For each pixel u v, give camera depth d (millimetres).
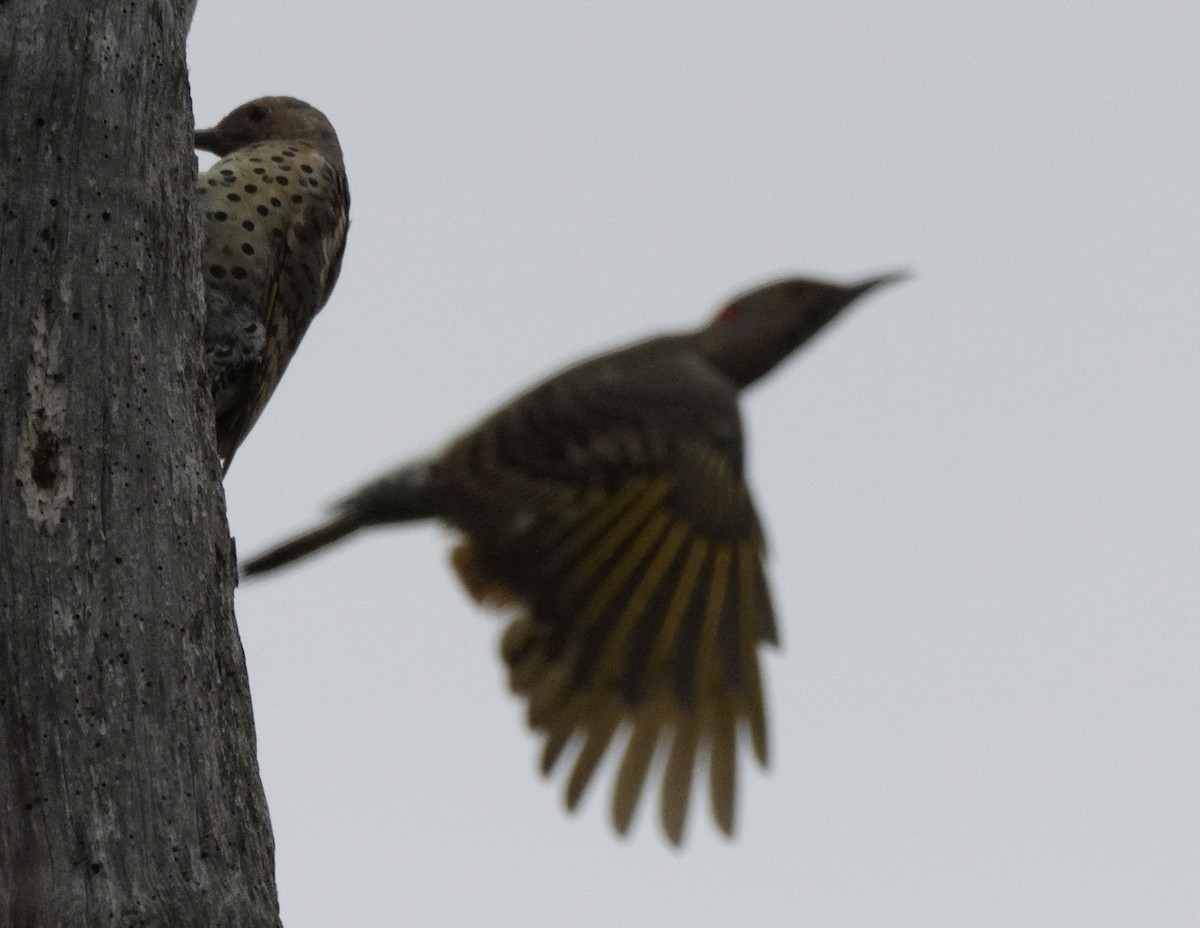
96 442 8844
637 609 9992
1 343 8875
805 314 11633
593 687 9969
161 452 8977
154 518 8828
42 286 9016
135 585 8664
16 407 8789
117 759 8359
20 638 8406
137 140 9477
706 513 10297
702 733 9992
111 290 9141
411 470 10250
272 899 8648
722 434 10602
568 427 10305
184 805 8414
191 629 8750
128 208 9328
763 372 11664
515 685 9945
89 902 8078
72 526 8656
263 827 8758
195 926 8227
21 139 9219
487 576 9953
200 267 9773
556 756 9914
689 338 11500
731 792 9961
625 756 9961
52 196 9164
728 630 10117
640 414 10469
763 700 10078
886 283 11828
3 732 8266
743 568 10297
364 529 10391
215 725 8680
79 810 8227
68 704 8367
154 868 8250
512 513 9984
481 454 10156
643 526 10164
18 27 9359
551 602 9891
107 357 9008
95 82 9406
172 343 9289
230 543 9219
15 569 8500
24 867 8109
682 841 9914
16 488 8648
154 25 9727
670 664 9961
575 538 10031
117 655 8523
